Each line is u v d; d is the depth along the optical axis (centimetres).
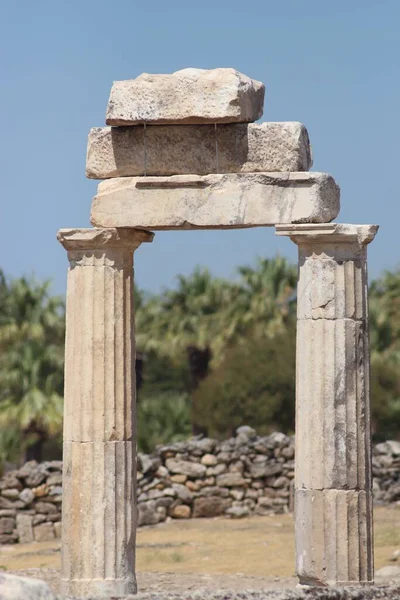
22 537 8331
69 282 4800
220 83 4644
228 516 8606
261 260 16200
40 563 7250
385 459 8981
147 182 4703
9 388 14388
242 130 4681
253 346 14888
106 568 4697
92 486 4709
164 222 4691
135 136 4766
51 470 8506
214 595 3706
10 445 14000
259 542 7562
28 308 14888
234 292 15862
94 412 4722
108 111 4738
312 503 4544
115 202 4738
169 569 6800
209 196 4662
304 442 4575
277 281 15912
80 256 4772
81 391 4734
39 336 14675
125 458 4750
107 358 4731
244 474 8700
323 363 4550
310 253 4591
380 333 15625
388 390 14825
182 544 7619
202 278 16025
